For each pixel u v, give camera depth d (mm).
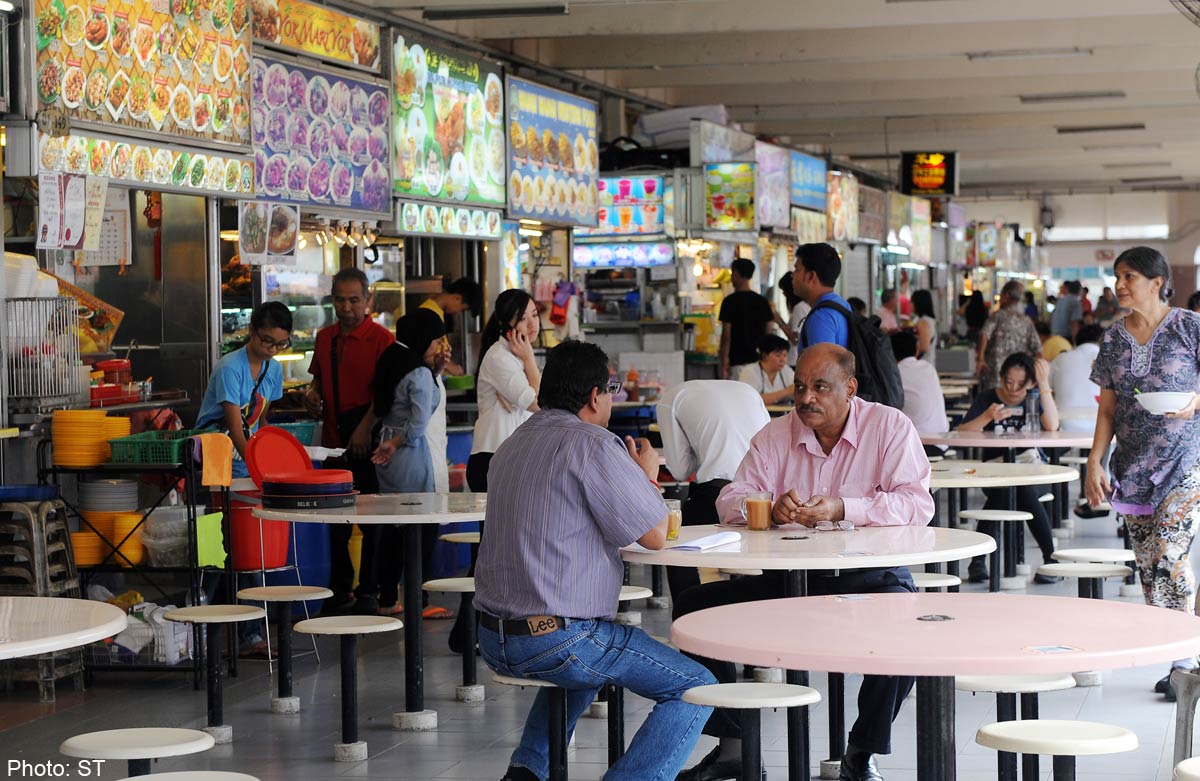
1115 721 5828
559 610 4105
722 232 16531
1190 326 5711
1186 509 5711
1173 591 5754
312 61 9711
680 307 16094
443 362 8289
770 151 18531
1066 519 11336
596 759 5418
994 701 6309
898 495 4812
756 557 4094
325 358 8367
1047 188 40844
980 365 17594
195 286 8734
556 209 13141
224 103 8641
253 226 8984
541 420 4277
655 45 16547
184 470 6766
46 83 7246
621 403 11578
